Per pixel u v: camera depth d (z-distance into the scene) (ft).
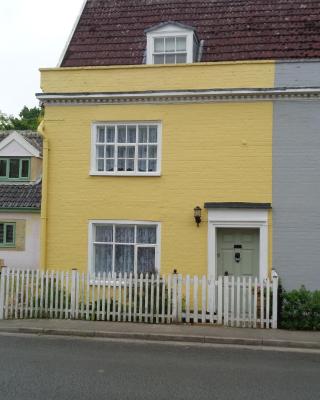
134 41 55.21
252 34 53.11
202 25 55.42
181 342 36.70
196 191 48.34
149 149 50.14
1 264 64.80
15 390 23.88
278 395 23.89
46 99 50.67
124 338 37.65
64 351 32.78
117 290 43.45
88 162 50.31
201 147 48.47
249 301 40.83
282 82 47.21
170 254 48.44
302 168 46.88
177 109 49.06
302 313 40.11
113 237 50.16
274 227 46.88
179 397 23.24
